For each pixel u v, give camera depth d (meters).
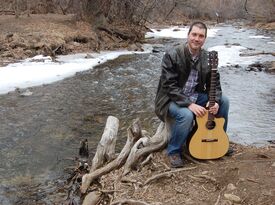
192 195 4.90
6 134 8.22
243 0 56.56
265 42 26.92
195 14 52.03
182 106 5.25
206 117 5.36
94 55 19.11
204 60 5.27
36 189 5.98
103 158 6.02
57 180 6.27
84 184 5.49
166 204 4.76
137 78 14.25
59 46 18.70
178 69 5.26
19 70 14.25
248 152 5.92
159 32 33.91
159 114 5.52
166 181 5.18
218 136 5.48
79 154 7.05
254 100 11.82
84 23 24.39
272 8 44.56
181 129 5.27
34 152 7.36
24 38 18.52
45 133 8.34
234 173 5.18
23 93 11.41
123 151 5.75
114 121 6.26
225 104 5.48
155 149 5.69
